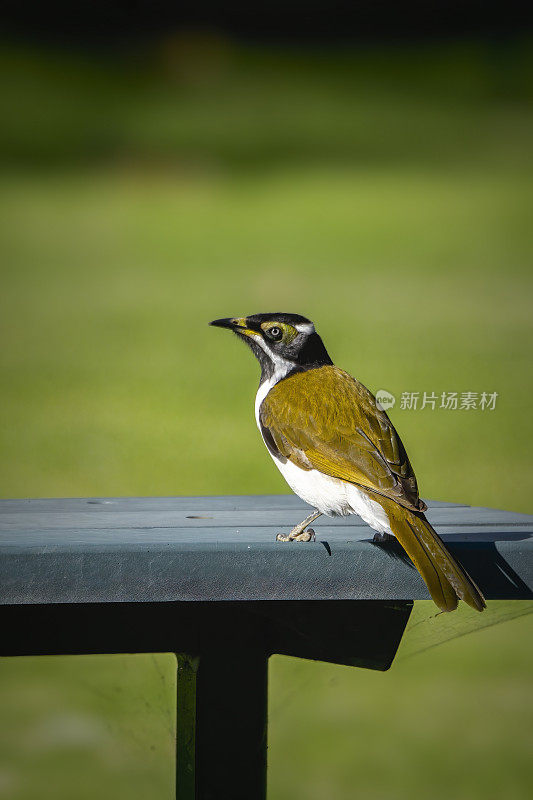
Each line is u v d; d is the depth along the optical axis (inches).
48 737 317.4
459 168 1860.2
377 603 203.0
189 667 202.5
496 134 2108.8
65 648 199.3
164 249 1389.0
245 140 2057.1
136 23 2613.2
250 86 2395.4
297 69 2519.7
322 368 219.8
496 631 405.4
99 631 200.1
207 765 200.8
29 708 335.3
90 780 294.5
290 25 2696.9
